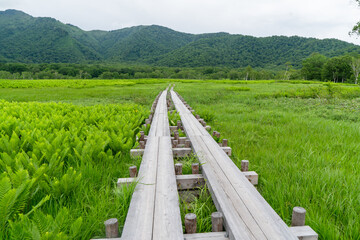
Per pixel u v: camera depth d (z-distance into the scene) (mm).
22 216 1884
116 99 17281
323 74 83312
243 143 5258
